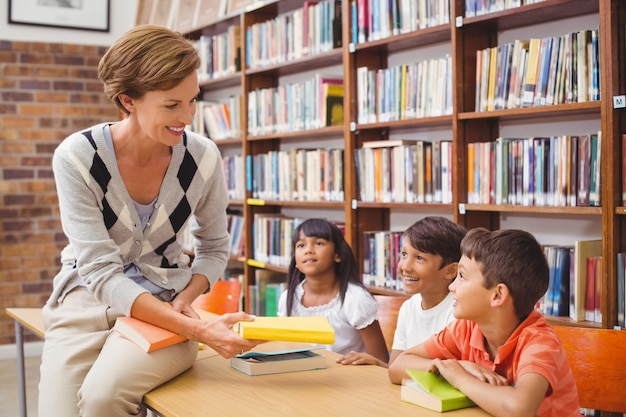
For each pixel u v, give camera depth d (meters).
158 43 1.66
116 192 1.81
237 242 4.48
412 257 2.15
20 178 5.28
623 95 2.46
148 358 1.64
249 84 4.32
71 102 5.44
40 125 5.34
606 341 1.88
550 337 1.49
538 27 2.98
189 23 5.04
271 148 4.40
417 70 3.21
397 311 2.57
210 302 2.83
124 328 1.73
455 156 3.00
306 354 1.85
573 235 2.93
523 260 1.49
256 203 4.21
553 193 2.68
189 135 1.95
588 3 2.63
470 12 2.96
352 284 2.69
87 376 1.64
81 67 5.46
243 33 4.31
